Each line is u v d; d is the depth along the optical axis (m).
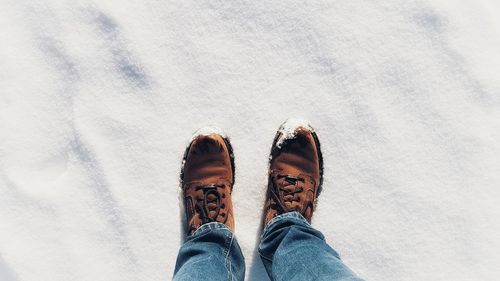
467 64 1.36
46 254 1.35
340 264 1.16
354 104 1.36
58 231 1.35
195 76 1.37
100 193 1.36
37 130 1.36
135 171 1.36
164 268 1.36
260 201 1.37
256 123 1.37
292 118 1.37
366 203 1.37
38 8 1.37
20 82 1.36
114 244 1.36
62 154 1.36
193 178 1.34
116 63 1.36
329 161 1.37
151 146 1.36
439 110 1.36
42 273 1.35
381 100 1.37
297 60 1.36
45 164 1.37
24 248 1.35
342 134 1.36
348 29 1.36
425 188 1.36
